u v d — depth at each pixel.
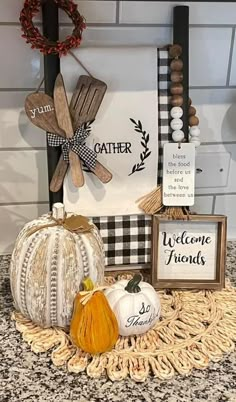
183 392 0.77
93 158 0.96
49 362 0.82
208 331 0.88
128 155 0.99
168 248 1.00
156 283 0.99
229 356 0.84
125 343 0.85
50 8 0.92
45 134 1.06
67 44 0.92
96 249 0.87
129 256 1.03
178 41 0.98
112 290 0.86
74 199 0.99
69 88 0.95
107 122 0.97
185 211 1.00
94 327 0.80
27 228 0.89
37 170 1.09
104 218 1.00
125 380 0.78
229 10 1.03
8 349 0.84
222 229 0.98
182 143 0.98
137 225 1.02
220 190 1.17
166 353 0.83
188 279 1.00
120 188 1.00
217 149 1.14
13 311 0.93
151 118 0.98
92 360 0.81
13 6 0.96
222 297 0.98
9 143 1.05
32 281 0.84
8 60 1.00
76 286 0.84
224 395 0.76
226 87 1.09
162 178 1.00
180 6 0.99
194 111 1.01
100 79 0.96
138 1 0.99
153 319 0.86
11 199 1.10
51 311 0.85
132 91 0.97
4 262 1.09
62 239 0.84
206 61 1.06
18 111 1.04
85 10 0.98
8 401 0.74
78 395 0.76
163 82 0.98
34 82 1.02
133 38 1.02
